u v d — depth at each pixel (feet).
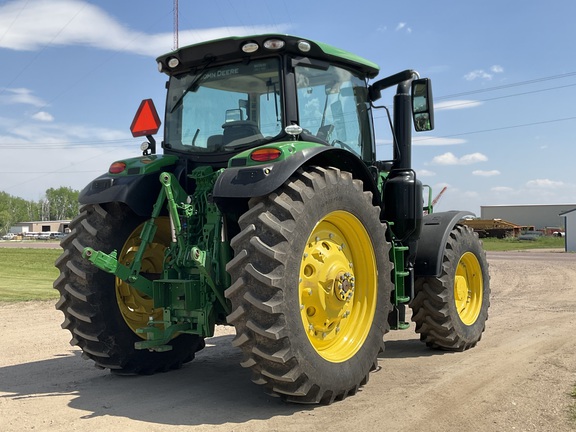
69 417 13.51
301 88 16.69
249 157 14.42
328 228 15.74
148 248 17.80
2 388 16.33
